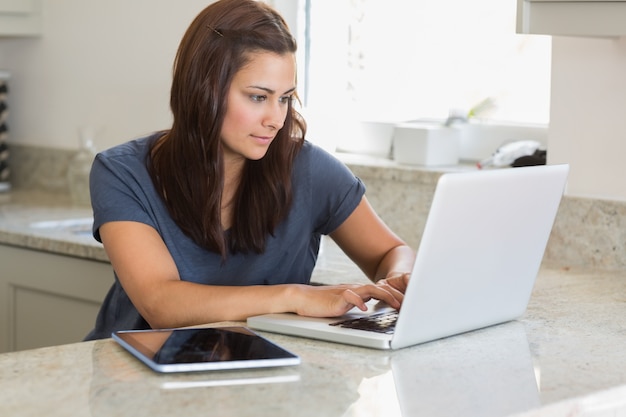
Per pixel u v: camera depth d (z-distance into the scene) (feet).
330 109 10.69
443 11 9.73
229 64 6.13
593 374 4.98
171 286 6.13
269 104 6.23
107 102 11.76
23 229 10.02
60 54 12.21
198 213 6.52
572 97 8.26
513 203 5.56
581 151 8.27
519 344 5.53
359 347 5.34
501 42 9.41
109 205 6.47
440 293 5.34
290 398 4.41
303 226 7.16
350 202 7.34
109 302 7.27
